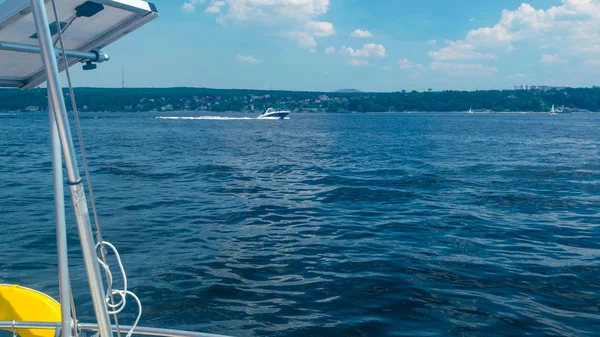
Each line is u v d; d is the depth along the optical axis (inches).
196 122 4365.2
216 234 451.5
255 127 3435.0
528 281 325.1
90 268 90.6
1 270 337.1
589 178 855.7
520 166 1045.8
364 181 817.5
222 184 783.7
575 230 469.7
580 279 328.2
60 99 86.3
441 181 813.2
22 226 471.8
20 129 2738.7
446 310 277.0
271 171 964.6
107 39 123.3
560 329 254.4
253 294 298.8
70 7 104.5
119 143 1795.0
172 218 520.1
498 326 257.3
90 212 552.1
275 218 526.0
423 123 4402.1
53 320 150.6
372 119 5826.8
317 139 2127.2
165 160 1170.6
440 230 469.4
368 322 261.1
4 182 798.5
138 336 239.5
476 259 373.4
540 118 6378.0
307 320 263.4
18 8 96.0
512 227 480.7
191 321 260.8
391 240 431.5
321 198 654.5
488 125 3895.2
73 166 87.6
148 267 347.9
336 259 372.8
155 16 120.0
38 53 118.5
